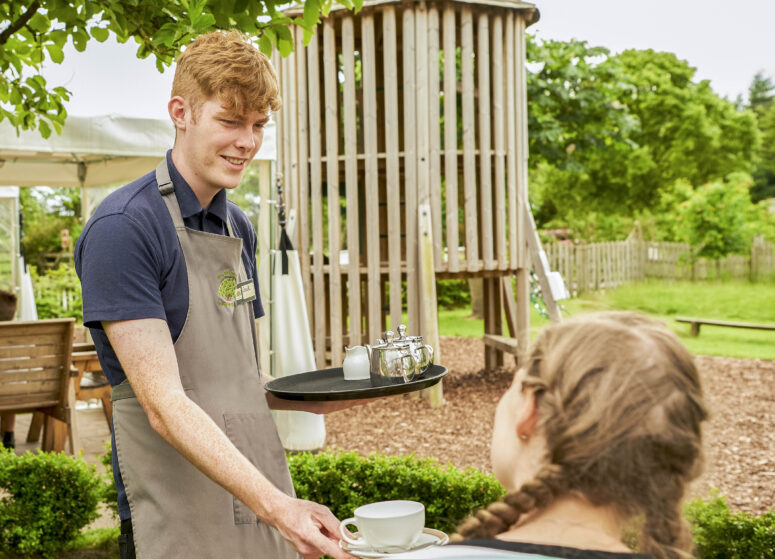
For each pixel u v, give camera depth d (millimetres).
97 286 1475
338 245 7211
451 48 6988
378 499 3105
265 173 5469
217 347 1680
